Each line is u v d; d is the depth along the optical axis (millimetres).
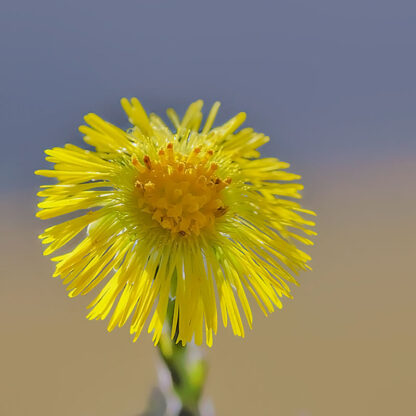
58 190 219
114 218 221
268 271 223
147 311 217
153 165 223
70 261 217
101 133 221
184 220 222
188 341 215
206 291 220
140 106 224
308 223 223
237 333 219
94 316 216
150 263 220
